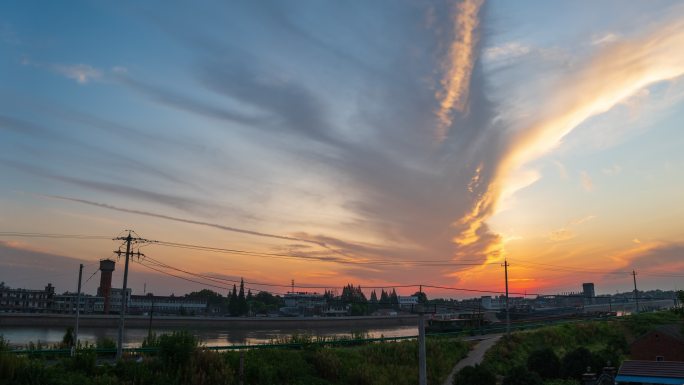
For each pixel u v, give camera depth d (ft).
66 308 654.53
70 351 150.92
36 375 116.37
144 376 128.26
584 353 193.88
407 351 207.00
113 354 163.94
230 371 142.41
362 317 628.28
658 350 223.10
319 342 200.44
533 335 275.80
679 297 370.53
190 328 489.26
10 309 613.52
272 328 538.47
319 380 162.71
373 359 190.80
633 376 146.61
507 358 232.73
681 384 137.90
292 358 169.78
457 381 167.22
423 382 99.96
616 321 360.07
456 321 321.93
